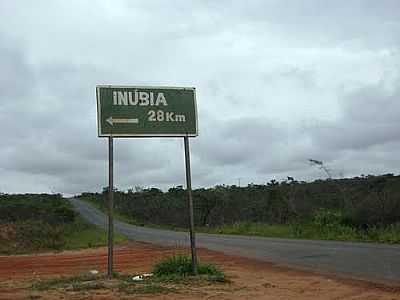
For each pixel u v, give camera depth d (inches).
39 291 455.5
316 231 1348.4
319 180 2188.7
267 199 2327.8
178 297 407.5
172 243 1284.4
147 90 508.4
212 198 2677.2
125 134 500.4
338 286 468.1
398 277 514.0
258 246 1030.4
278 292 434.9
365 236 1148.5
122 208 3919.8
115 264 776.9
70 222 2308.1
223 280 489.7
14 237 1289.4
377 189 1624.0
